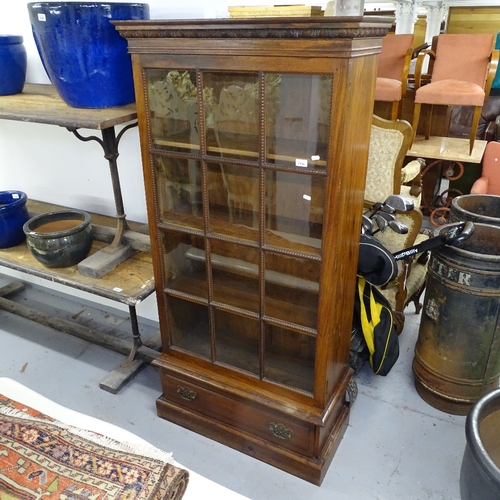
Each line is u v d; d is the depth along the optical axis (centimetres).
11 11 193
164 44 123
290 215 130
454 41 367
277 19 104
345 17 97
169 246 157
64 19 134
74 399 192
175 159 141
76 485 83
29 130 218
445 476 157
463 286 161
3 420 96
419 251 171
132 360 206
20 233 199
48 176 225
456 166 380
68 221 196
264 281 142
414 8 460
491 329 165
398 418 182
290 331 148
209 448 169
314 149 118
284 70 111
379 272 170
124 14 141
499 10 585
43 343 228
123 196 207
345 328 153
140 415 184
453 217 199
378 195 204
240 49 114
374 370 188
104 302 250
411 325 238
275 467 161
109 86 149
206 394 166
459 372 175
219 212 141
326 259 126
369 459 164
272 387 153
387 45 377
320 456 153
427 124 388
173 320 169
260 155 124
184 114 133
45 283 267
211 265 150
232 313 153
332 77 107
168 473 86
